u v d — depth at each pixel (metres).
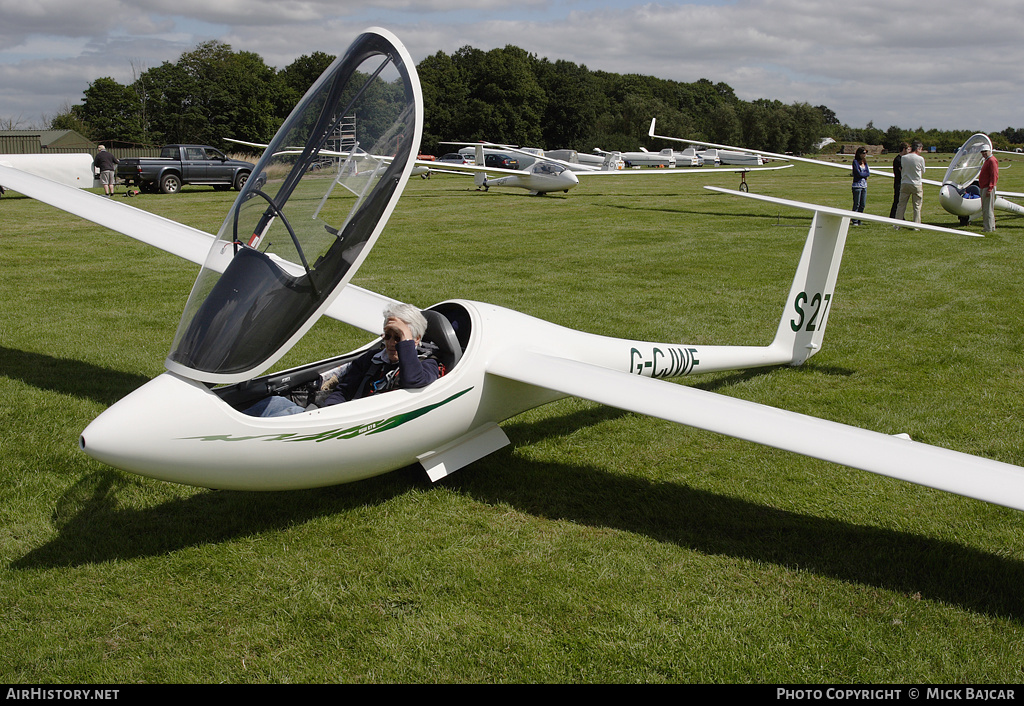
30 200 19.81
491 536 3.42
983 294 8.57
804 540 3.42
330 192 3.27
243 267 3.21
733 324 7.23
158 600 2.90
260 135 70.12
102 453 2.82
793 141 100.19
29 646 2.63
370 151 3.23
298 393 3.73
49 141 39.34
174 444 2.91
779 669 2.57
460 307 4.12
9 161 21.48
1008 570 3.18
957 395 5.30
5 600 2.88
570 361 3.88
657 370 4.71
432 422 3.56
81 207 5.62
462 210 18.64
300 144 3.34
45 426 4.49
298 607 2.87
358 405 3.30
